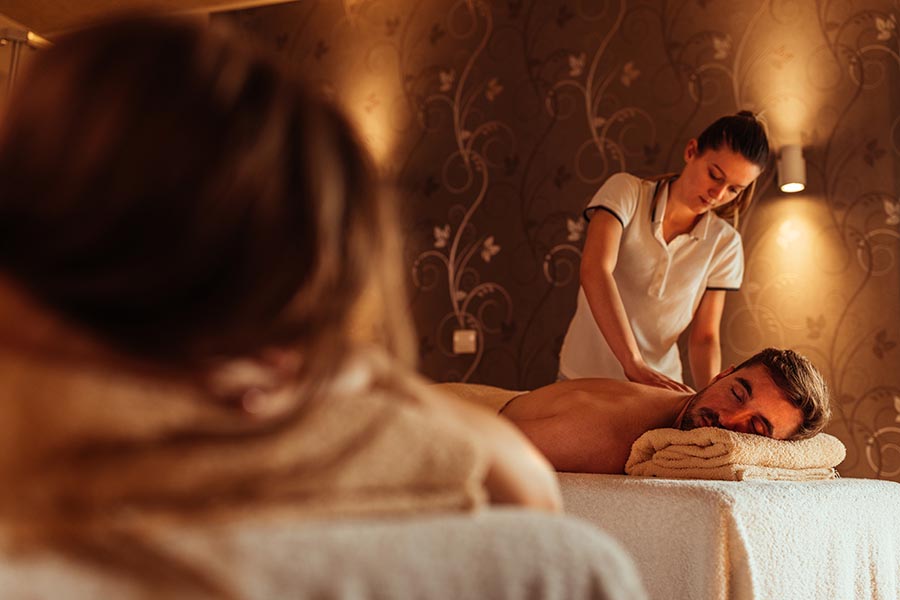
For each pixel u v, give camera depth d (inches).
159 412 12.6
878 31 129.3
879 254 124.1
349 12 159.3
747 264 129.6
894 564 63.4
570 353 101.1
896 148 125.9
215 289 12.3
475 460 15.2
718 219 97.2
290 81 14.3
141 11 14.2
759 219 130.0
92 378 12.3
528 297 139.9
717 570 49.8
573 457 70.4
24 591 10.4
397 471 14.6
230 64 13.5
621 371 97.6
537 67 145.6
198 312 12.3
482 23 150.3
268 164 12.9
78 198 12.0
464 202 146.3
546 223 140.8
